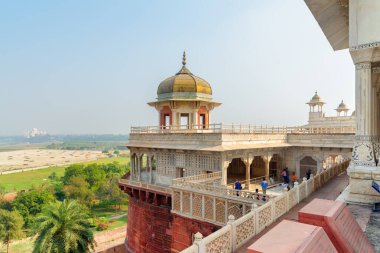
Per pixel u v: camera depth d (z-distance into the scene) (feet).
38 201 192.13
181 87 100.99
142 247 87.76
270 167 97.09
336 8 41.86
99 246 116.26
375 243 22.53
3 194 244.01
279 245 13.64
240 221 26.81
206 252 21.79
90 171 285.02
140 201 89.81
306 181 49.57
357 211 31.83
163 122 105.81
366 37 35.70
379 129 48.73
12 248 137.49
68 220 72.49
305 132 100.07
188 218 62.44
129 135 101.71
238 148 71.05
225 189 55.42
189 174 77.97
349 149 82.43
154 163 95.66
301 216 18.93
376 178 34.35
